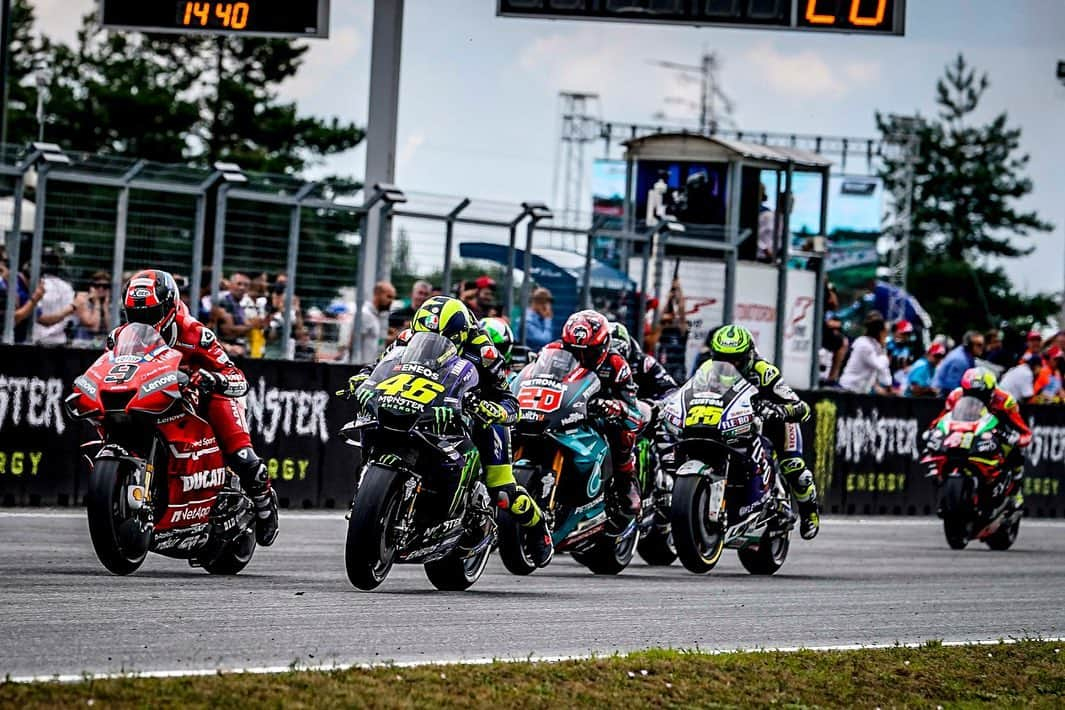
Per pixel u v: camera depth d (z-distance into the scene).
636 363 41.31
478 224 58.00
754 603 33.72
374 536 28.73
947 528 52.16
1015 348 76.56
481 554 33.19
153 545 30.52
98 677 20.05
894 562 46.56
